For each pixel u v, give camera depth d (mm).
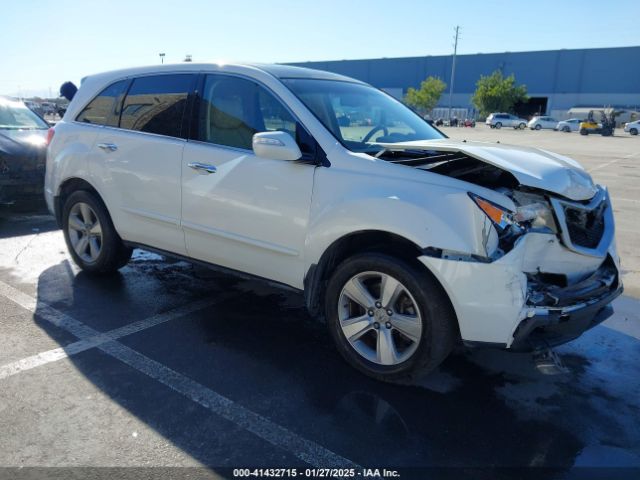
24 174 7324
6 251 5902
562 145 29469
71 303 4473
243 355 3674
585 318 3137
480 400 3207
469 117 73125
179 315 4309
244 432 2822
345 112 3936
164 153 4191
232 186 3779
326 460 2635
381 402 3146
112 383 3254
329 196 3336
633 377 3559
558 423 3000
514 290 2889
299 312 4449
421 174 3100
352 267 3309
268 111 3760
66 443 2680
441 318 3064
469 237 2898
